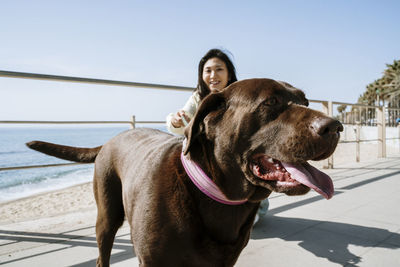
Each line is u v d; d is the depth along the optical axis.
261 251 2.51
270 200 4.13
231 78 2.81
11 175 13.08
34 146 2.31
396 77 32.38
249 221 1.65
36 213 5.34
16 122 3.17
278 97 1.42
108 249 2.02
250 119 1.42
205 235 1.44
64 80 3.03
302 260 2.33
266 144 1.38
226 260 1.49
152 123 4.43
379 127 8.84
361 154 11.43
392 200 3.99
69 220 3.39
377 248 2.53
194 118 1.48
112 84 3.39
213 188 1.44
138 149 1.96
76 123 3.59
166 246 1.42
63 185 9.66
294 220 3.27
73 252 2.49
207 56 2.70
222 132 1.48
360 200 4.02
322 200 4.05
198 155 1.51
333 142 1.24
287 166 1.34
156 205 1.46
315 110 1.34
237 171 1.48
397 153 10.18
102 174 2.08
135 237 1.54
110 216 2.01
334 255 2.41
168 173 1.54
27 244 2.65
